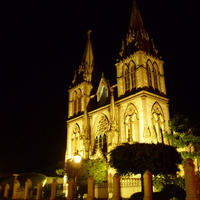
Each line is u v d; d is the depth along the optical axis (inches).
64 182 2726.4
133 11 3051.2
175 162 1546.5
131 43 2805.1
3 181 2795.3
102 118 2738.7
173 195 1133.7
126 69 2684.5
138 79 2472.9
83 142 2721.5
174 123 1790.1
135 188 1859.0
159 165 1470.2
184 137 1681.8
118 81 2694.4
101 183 2118.6
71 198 1529.3
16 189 1966.0
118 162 1587.1
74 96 3307.1
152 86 2536.9
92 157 2603.3
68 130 3159.5
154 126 2279.8
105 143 2620.6
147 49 2741.1
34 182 2753.4
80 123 3006.9
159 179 1653.5
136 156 1497.3
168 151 1541.6
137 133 2272.4
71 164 2192.4
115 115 2527.1
